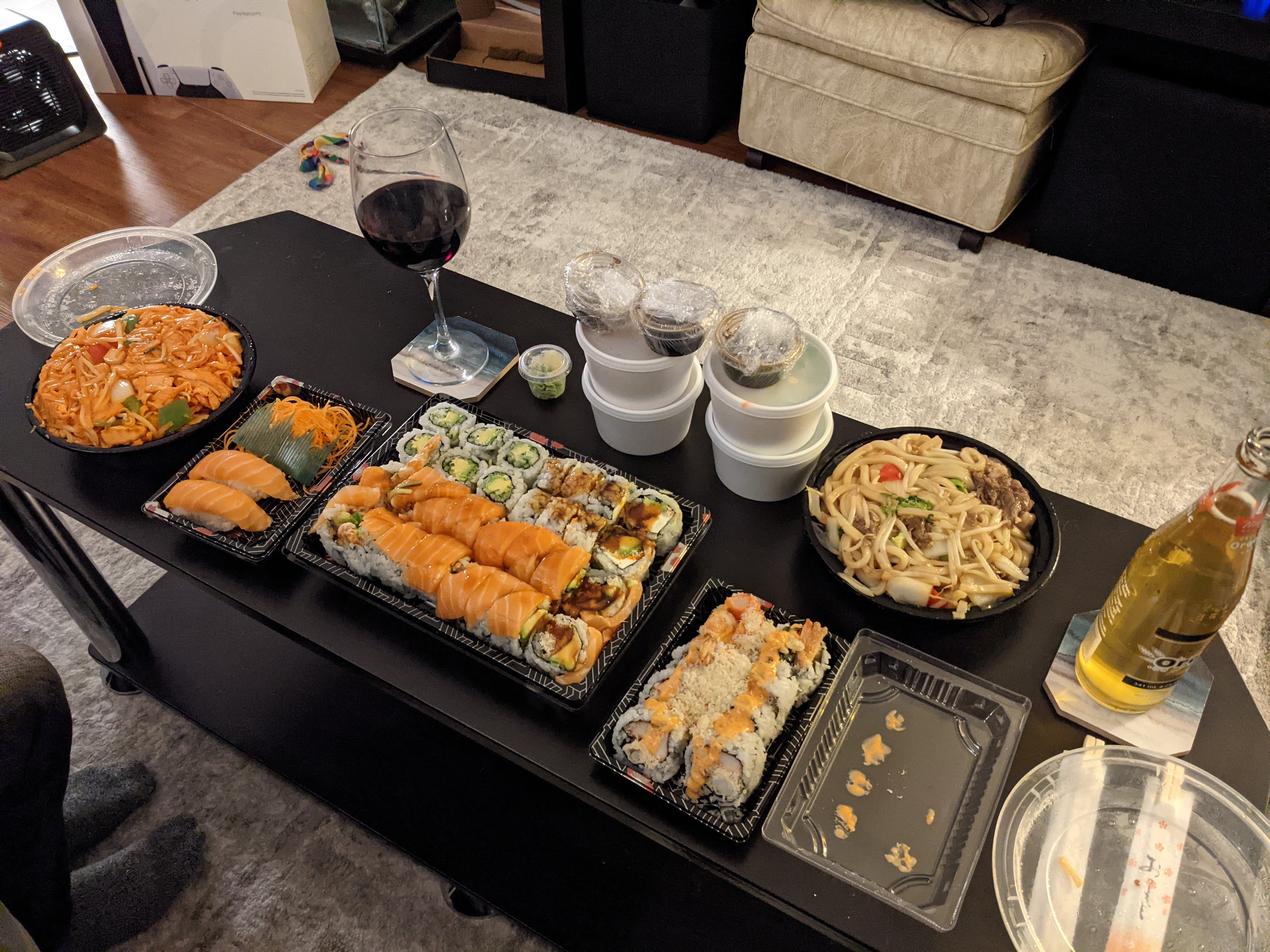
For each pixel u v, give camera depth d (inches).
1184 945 28.6
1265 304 83.7
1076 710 34.5
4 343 51.7
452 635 36.8
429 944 49.8
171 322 47.2
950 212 88.4
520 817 50.7
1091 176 83.7
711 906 47.1
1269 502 27.5
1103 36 78.5
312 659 58.4
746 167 101.8
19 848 39.4
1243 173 76.2
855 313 84.9
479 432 43.7
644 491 40.9
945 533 37.0
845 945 30.0
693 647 35.1
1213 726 34.3
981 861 31.1
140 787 54.8
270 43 108.1
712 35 95.6
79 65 120.3
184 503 40.3
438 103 112.4
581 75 110.3
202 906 51.2
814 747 34.3
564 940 45.8
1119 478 71.4
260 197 98.7
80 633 63.7
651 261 90.1
